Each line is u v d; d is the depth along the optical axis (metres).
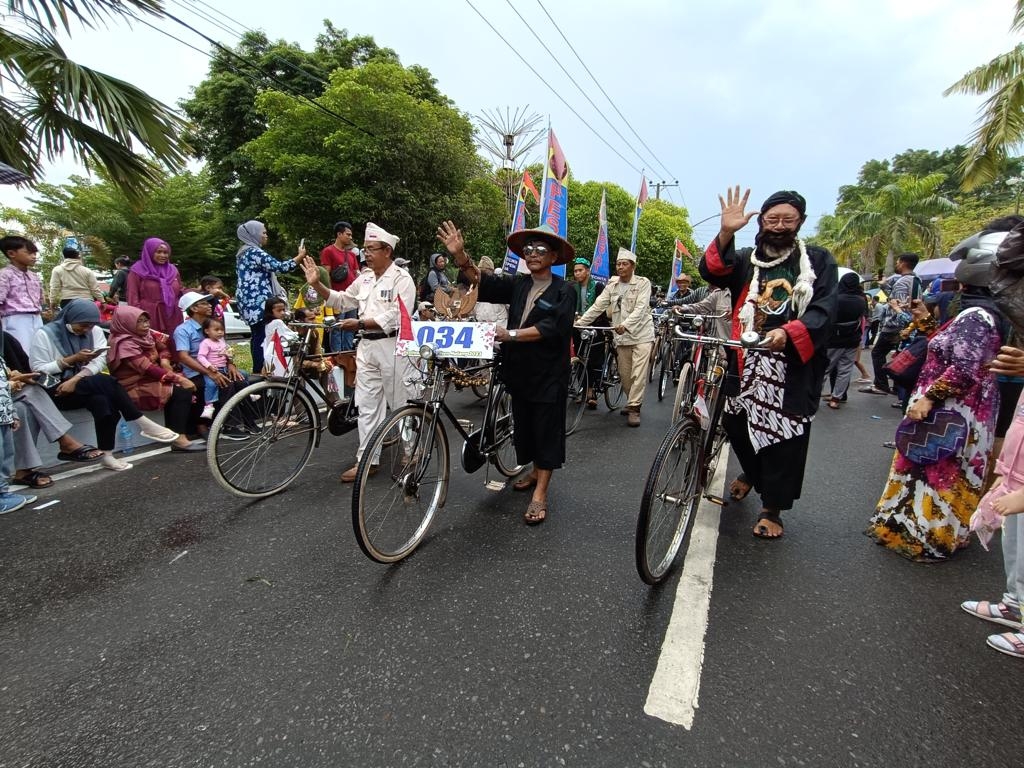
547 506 3.51
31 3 4.22
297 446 4.31
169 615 2.34
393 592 2.49
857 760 1.62
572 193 25.45
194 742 1.69
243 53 20.47
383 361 3.83
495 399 3.51
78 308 4.10
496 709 1.80
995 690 1.92
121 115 4.58
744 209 2.75
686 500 2.78
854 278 6.42
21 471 3.75
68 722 1.77
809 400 2.86
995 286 2.14
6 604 2.42
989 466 3.15
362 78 15.46
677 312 5.52
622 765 1.60
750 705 1.83
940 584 2.62
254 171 20.12
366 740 1.69
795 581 2.62
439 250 16.55
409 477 2.86
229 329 14.70
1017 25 7.69
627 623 2.27
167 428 4.77
